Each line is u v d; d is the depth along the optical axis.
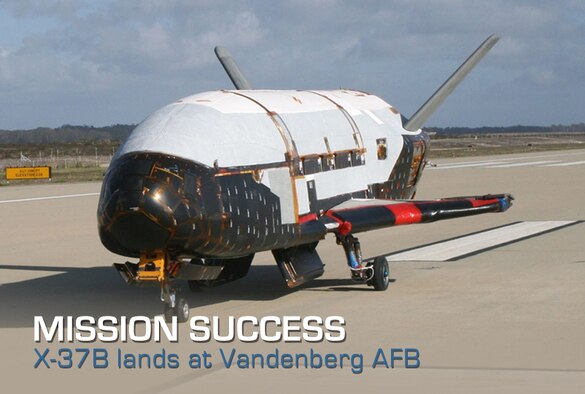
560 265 22.17
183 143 15.86
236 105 17.72
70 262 24.92
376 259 19.31
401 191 23.22
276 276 21.78
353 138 20.73
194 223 15.36
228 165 16.28
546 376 11.87
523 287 19.17
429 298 18.16
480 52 26.81
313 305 17.67
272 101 18.91
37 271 23.28
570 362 12.64
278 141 17.73
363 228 18.56
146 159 15.52
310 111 19.73
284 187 17.52
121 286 20.80
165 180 15.30
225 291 19.67
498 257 23.89
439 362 12.76
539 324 15.34
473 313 16.44
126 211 15.12
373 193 21.27
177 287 16.33
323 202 18.84
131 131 16.69
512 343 13.88
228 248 16.14
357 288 19.73
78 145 196.50
